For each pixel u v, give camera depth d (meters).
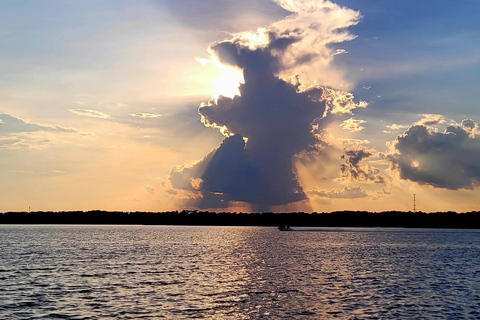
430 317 50.72
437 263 107.75
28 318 49.28
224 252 138.25
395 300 59.44
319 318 50.09
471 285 72.12
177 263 102.56
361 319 49.81
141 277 78.38
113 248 151.12
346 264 103.62
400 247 171.25
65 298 59.12
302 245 178.62
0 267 91.81
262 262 107.19
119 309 53.31
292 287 69.25
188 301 58.12
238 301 58.47
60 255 121.06
